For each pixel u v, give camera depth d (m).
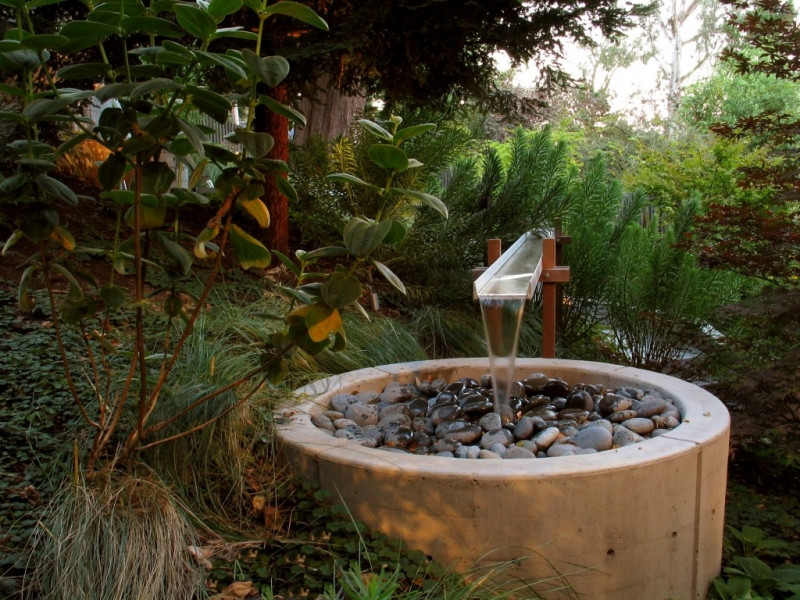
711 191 10.00
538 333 6.29
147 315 4.62
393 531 2.69
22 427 3.28
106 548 2.37
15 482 2.90
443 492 2.60
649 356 5.94
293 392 3.73
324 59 5.66
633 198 7.55
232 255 6.22
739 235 4.39
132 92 1.96
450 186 6.96
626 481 2.62
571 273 6.62
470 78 6.25
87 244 5.54
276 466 3.07
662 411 3.50
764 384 4.20
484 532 2.59
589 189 7.20
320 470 2.87
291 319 2.56
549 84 6.55
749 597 2.95
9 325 4.32
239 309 4.93
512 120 6.98
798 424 4.06
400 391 3.96
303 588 2.42
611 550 2.64
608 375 4.13
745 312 4.18
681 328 5.66
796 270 4.32
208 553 2.57
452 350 5.87
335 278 2.36
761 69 4.23
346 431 3.31
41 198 2.37
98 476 2.65
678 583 2.87
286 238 6.52
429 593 2.36
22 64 2.15
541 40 5.74
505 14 5.61
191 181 2.47
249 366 3.83
